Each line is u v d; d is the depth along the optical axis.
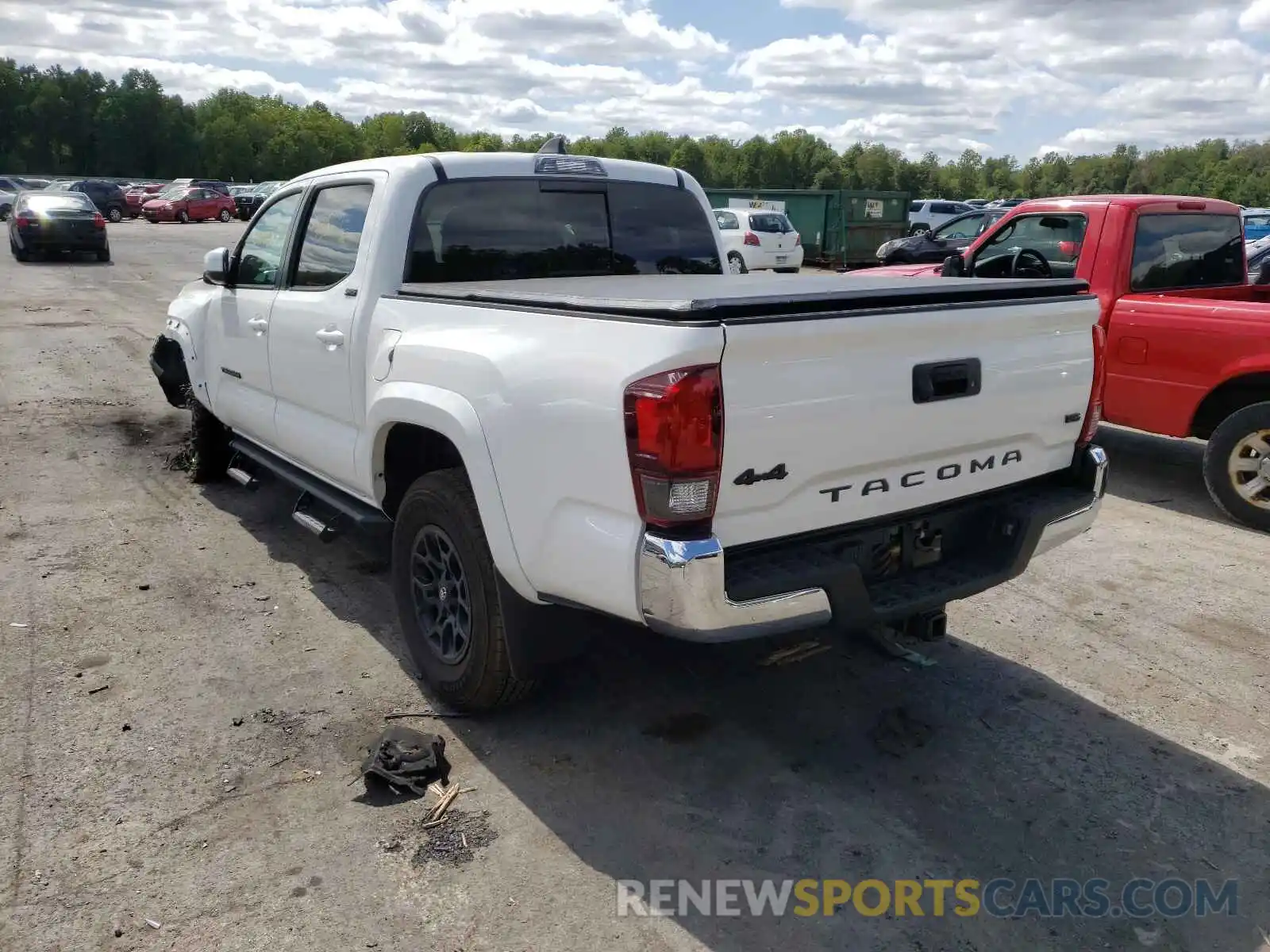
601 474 2.68
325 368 4.15
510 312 3.08
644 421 2.52
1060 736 3.52
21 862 2.77
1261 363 5.58
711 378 2.49
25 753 3.30
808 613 2.73
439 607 3.62
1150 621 4.50
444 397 3.23
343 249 4.16
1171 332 5.99
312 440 4.41
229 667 3.93
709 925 2.58
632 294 3.05
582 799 3.11
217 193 41.69
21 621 4.29
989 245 7.41
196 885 2.70
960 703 3.75
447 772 3.25
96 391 9.01
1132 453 7.50
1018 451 3.36
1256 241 13.30
